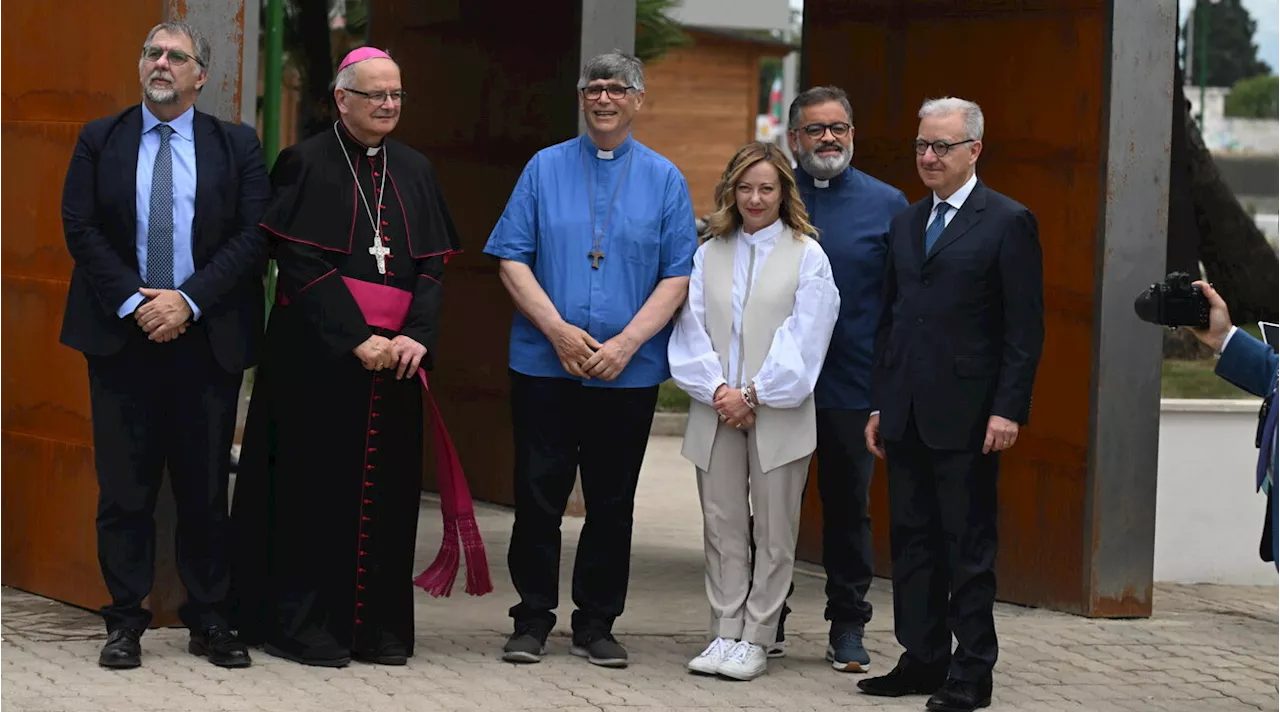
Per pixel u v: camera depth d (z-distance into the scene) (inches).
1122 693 236.7
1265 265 449.7
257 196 233.1
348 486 237.0
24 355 270.5
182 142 231.6
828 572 246.7
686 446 241.3
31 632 247.0
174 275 229.8
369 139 237.3
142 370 230.2
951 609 223.0
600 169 241.6
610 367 235.0
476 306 398.3
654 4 551.2
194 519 234.1
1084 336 287.1
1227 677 249.0
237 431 449.4
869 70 326.6
